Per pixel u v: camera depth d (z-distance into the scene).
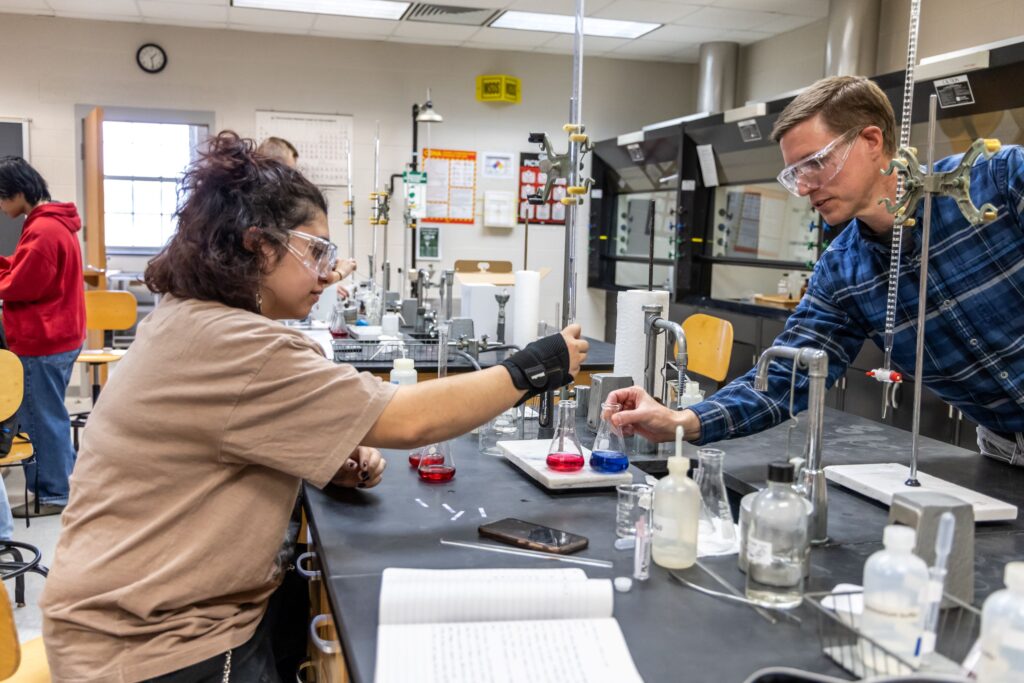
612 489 1.55
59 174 6.14
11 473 4.18
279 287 1.27
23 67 6.00
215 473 1.19
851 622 0.92
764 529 1.05
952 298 1.63
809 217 4.99
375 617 1.01
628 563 1.20
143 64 6.19
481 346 3.28
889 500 1.43
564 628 0.96
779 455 1.81
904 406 3.94
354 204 6.74
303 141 6.59
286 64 6.48
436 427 1.23
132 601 1.14
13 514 3.62
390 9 5.70
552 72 6.98
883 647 0.84
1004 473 1.67
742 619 1.02
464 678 0.85
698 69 6.98
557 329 2.11
